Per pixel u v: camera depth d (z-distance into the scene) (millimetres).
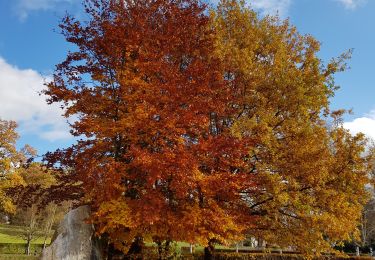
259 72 14766
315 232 13984
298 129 14219
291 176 13836
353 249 47094
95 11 14352
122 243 13398
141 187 12672
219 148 12078
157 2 14156
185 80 12250
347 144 14891
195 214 11438
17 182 39844
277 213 14352
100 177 12328
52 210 40688
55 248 12172
